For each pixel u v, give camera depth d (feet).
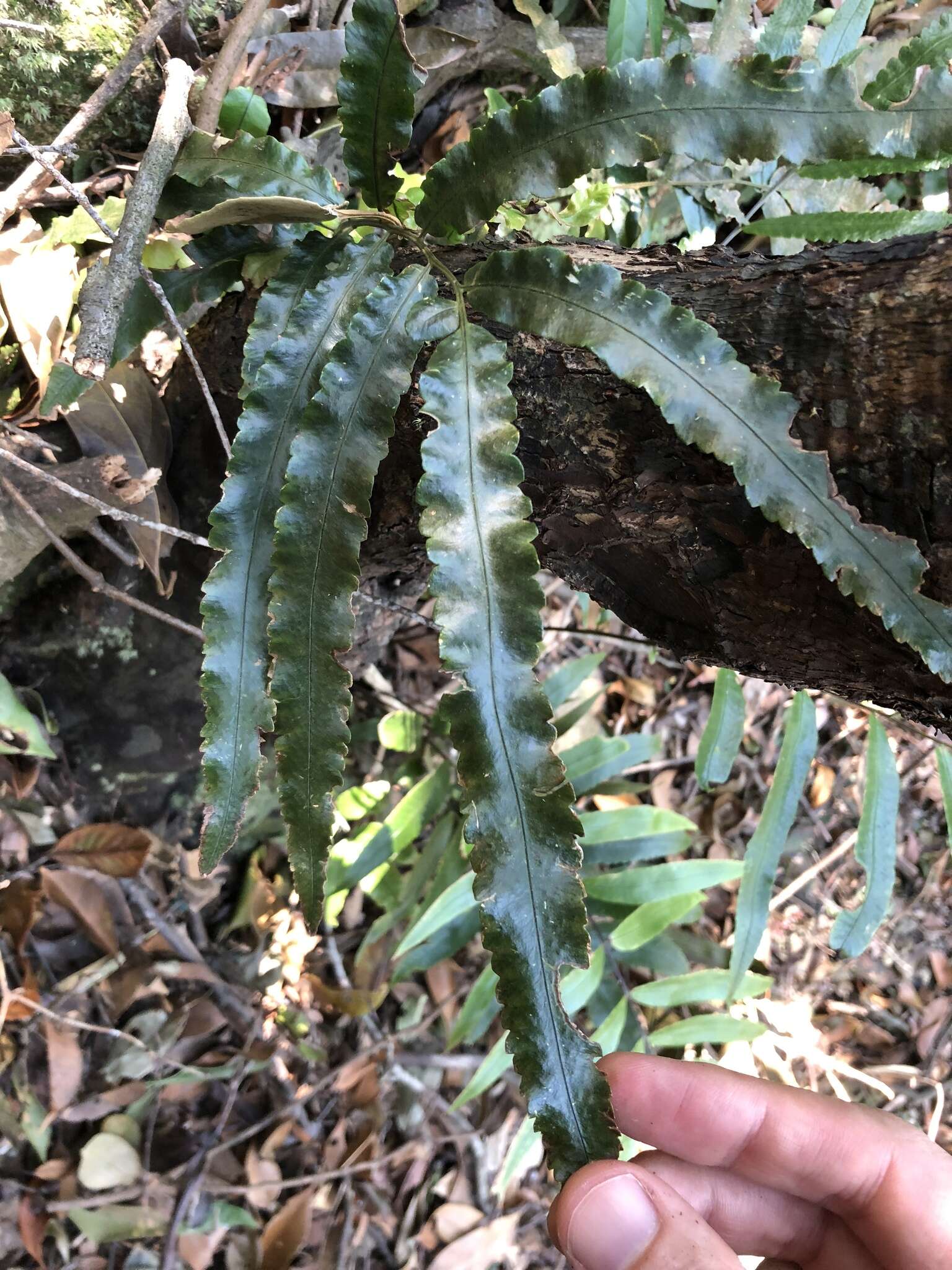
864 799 1.06
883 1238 0.82
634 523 0.69
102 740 1.11
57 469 0.82
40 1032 1.15
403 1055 1.50
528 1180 1.63
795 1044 1.51
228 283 0.78
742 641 0.69
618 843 1.41
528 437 0.68
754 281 0.61
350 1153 1.42
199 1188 1.25
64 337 0.83
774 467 0.56
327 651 0.62
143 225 0.65
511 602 0.58
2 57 0.80
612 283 0.60
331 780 0.62
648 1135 0.84
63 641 1.02
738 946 1.17
